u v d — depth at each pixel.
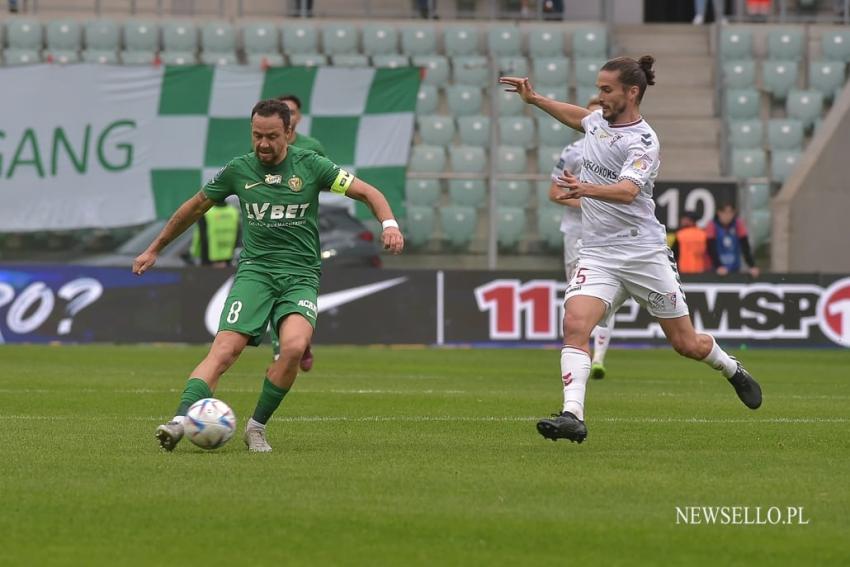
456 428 33.06
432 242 82.12
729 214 75.44
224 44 93.75
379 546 18.38
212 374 27.38
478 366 59.12
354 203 76.31
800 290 74.94
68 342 71.31
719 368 30.81
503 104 90.44
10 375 50.19
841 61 96.81
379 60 92.12
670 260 29.25
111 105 74.81
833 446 29.77
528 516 20.53
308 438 30.48
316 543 18.53
